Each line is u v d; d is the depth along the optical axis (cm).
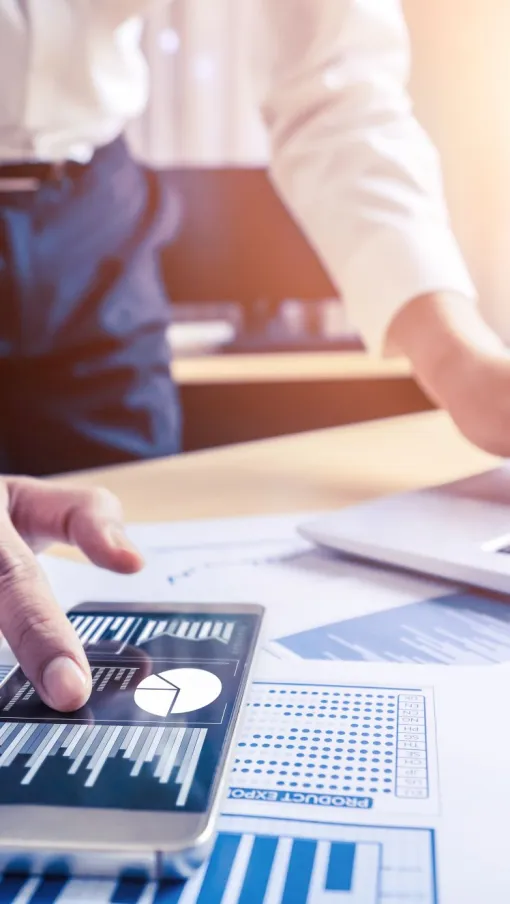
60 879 19
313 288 174
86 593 40
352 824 21
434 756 24
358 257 67
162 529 50
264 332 176
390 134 70
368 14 72
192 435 168
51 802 21
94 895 19
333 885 19
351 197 68
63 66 86
